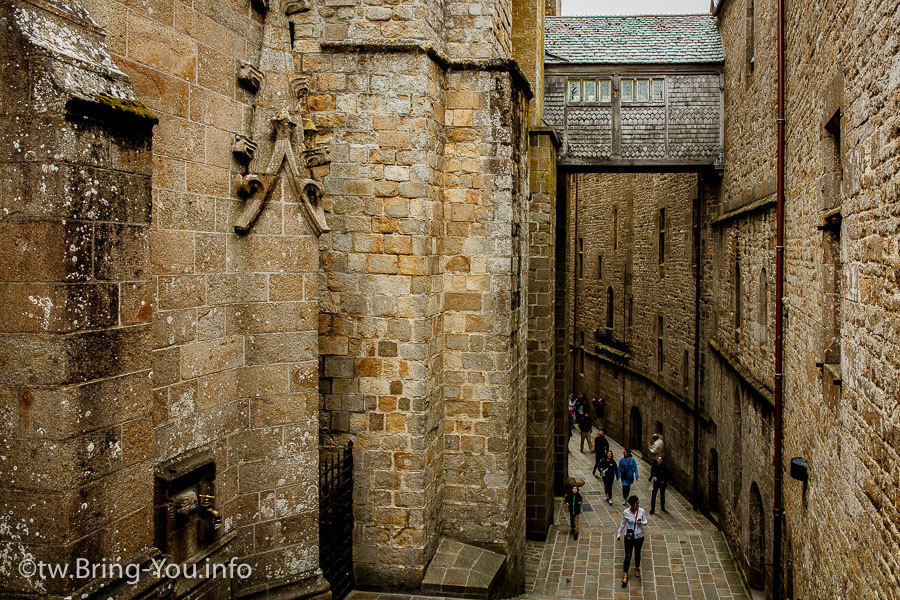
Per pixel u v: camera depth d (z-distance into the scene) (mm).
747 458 13172
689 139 17344
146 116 4395
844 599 6363
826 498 7332
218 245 6031
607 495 18578
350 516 8547
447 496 9523
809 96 8672
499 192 9281
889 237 4992
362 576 8664
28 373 3947
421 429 8531
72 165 3932
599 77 17625
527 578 12875
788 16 10289
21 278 3936
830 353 7586
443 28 9227
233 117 6180
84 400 4039
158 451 5348
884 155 5109
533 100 14984
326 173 8531
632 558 14047
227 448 6203
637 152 17516
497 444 9398
